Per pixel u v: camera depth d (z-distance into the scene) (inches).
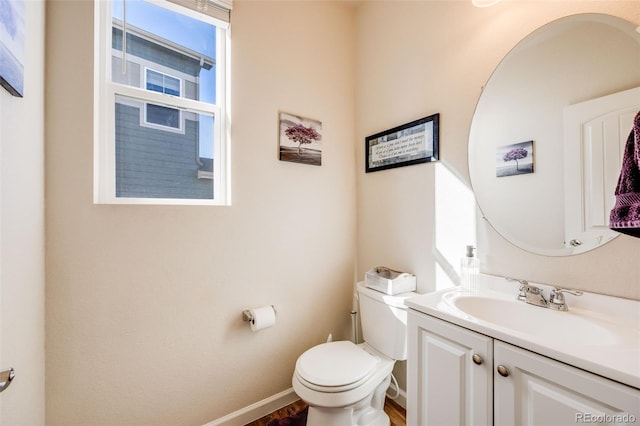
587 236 37.1
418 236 60.2
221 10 56.1
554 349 26.5
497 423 31.0
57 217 41.4
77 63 42.9
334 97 73.4
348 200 76.0
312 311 69.1
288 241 65.2
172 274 50.9
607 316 34.7
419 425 39.9
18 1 28.0
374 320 59.5
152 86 52.9
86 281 43.7
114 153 48.6
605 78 35.9
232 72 57.6
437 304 39.9
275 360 63.0
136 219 47.6
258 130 60.9
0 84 26.0
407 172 62.9
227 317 56.7
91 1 44.3
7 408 28.7
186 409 52.2
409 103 62.4
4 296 27.7
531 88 42.7
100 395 44.8
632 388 22.2
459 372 34.6
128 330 47.0
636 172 33.2
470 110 50.9
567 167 39.1
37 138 37.0
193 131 56.9
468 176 50.9
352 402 44.4
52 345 41.4
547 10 40.9
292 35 66.0
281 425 57.7
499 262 46.3
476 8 50.1
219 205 56.7
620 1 34.7
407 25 62.8
